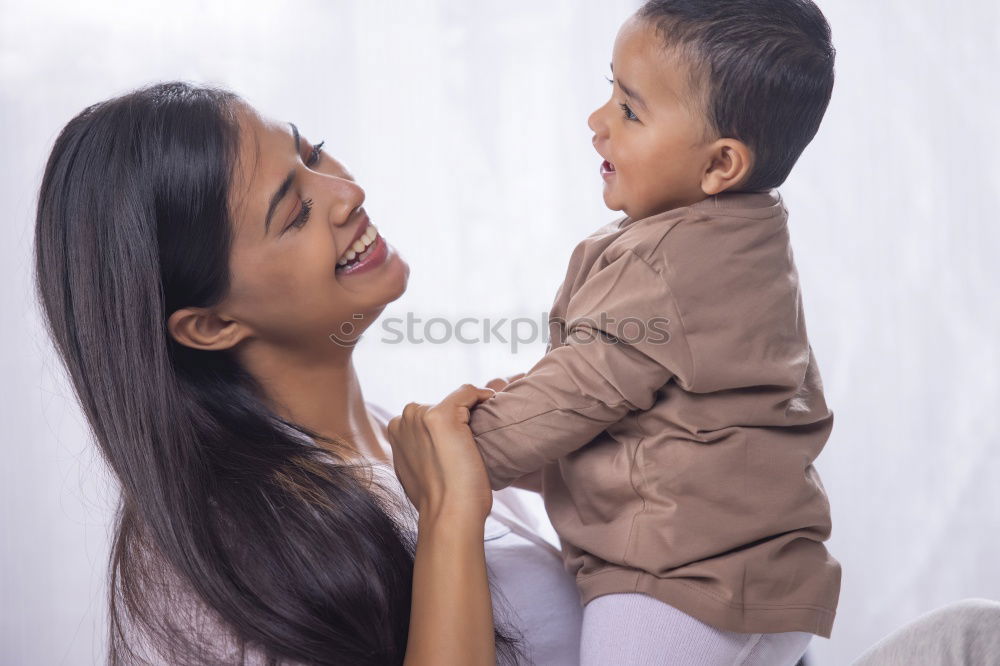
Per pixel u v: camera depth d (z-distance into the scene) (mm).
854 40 2266
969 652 836
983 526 2283
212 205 897
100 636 2084
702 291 829
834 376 2314
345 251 973
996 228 2271
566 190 2242
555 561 1028
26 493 2107
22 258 2066
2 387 2088
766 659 858
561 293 943
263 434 963
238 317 960
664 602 831
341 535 902
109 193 893
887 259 2291
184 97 932
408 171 2229
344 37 2178
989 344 2275
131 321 895
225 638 878
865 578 2299
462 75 2227
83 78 2072
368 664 880
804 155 2299
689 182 878
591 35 2223
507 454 862
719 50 834
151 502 891
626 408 841
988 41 2244
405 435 904
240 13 2129
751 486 849
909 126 2273
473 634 817
